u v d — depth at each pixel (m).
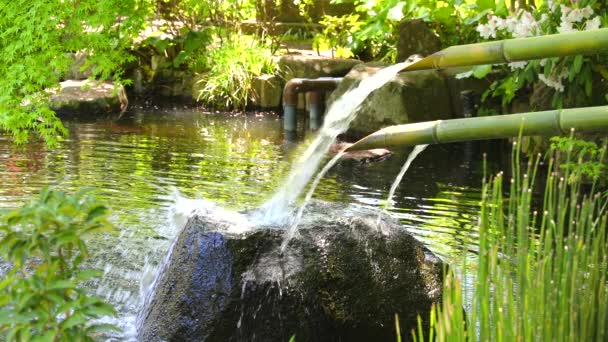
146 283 3.93
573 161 6.08
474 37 9.20
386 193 6.07
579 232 2.06
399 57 9.41
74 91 9.68
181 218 5.05
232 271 3.13
